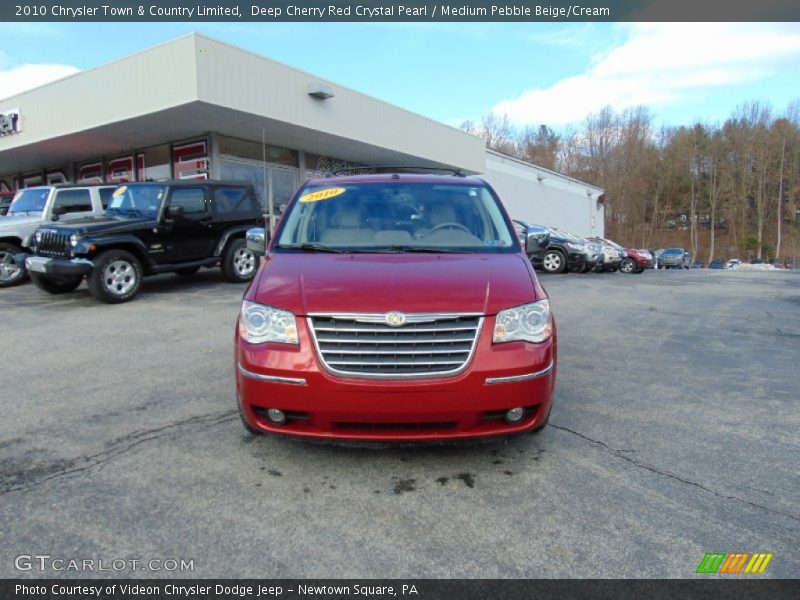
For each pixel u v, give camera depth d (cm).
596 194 4556
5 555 234
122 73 1274
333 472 307
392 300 291
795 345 639
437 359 283
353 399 277
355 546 243
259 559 233
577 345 624
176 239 922
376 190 442
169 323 696
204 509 270
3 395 432
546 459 326
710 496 286
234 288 991
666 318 820
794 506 277
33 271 855
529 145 7000
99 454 328
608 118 7094
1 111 1602
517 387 288
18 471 306
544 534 252
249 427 310
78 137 1472
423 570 228
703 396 446
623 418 394
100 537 246
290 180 1762
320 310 288
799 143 6794
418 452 332
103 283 812
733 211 7044
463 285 310
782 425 384
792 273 2656
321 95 1452
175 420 380
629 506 276
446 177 469
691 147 7119
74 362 524
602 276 1656
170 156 1591
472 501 279
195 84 1141
